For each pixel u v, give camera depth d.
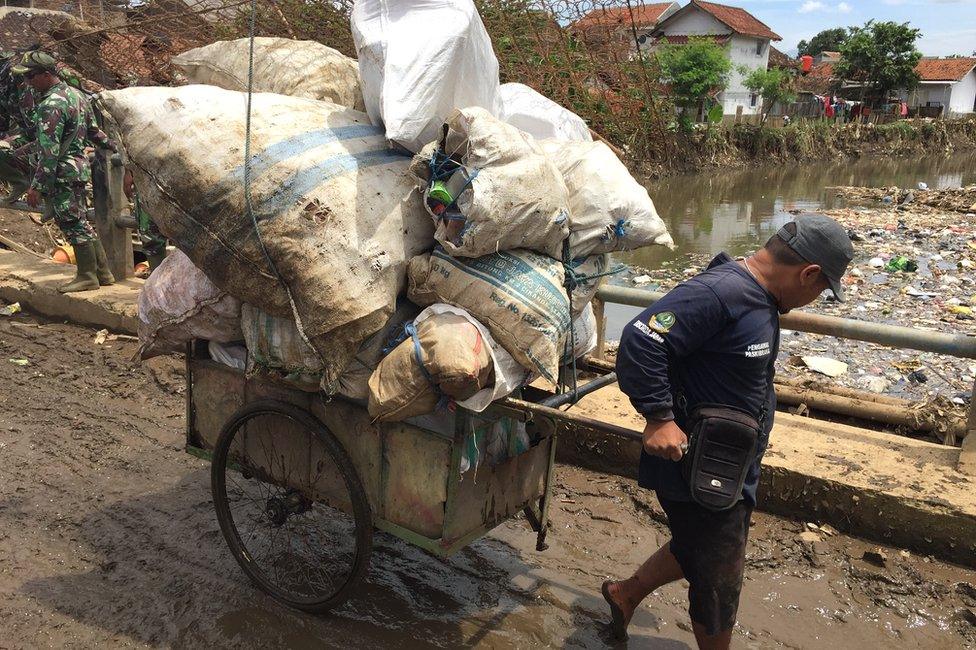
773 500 3.58
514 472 2.77
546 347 2.35
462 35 2.46
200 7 4.39
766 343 2.18
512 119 3.07
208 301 2.72
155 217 2.54
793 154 36.25
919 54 48.91
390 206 2.43
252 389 2.86
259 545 3.38
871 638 2.84
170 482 3.91
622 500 3.80
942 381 5.89
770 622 2.92
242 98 2.56
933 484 3.36
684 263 11.10
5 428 4.43
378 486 2.60
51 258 7.45
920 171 33.56
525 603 3.04
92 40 5.21
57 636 2.78
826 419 4.80
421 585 3.14
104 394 4.92
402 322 2.51
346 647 2.75
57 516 3.56
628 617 2.78
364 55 2.57
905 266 10.04
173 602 2.98
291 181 2.34
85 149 6.04
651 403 2.14
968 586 3.05
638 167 4.23
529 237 2.34
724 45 33.47
